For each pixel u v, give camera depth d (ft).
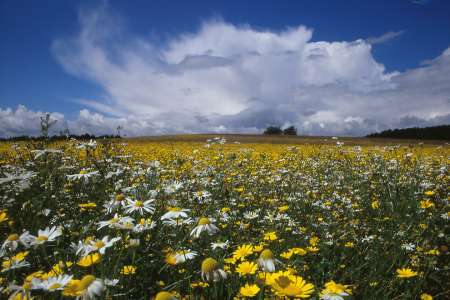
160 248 8.09
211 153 37.52
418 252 8.92
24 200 8.87
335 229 12.20
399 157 24.89
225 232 10.54
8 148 34.76
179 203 8.75
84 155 19.54
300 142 109.60
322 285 7.29
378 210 14.97
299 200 17.10
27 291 4.20
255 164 30.76
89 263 5.06
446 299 7.35
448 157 32.48
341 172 25.53
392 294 7.59
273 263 4.60
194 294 6.15
